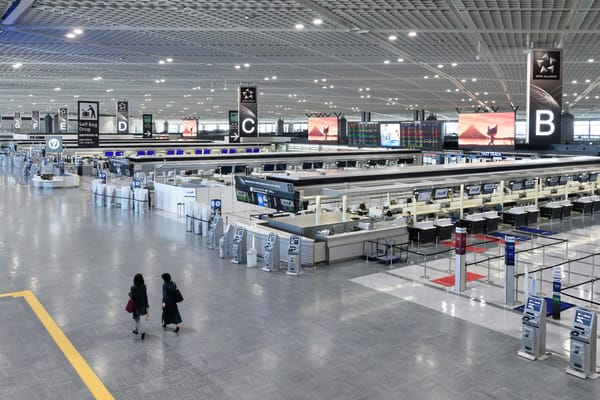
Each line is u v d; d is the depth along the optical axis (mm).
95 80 26031
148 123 45531
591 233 18188
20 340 8734
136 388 7141
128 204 22906
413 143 38719
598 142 45906
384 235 15125
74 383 7285
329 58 18109
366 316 9891
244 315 9930
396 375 7516
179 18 11828
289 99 37000
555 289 9703
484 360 8008
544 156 33812
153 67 20922
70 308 10273
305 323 9531
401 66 19984
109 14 11500
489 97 33406
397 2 10344
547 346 8531
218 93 33531
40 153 46094
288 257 12789
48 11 11211
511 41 14562
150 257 14383
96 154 38375
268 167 27016
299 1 10172
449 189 19531
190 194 21219
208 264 13695
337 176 14711
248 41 14914
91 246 15680
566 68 19625
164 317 9156
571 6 10516
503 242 16531
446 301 10797
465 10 10961
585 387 7176
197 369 7699
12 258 14156
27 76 24172
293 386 7199
